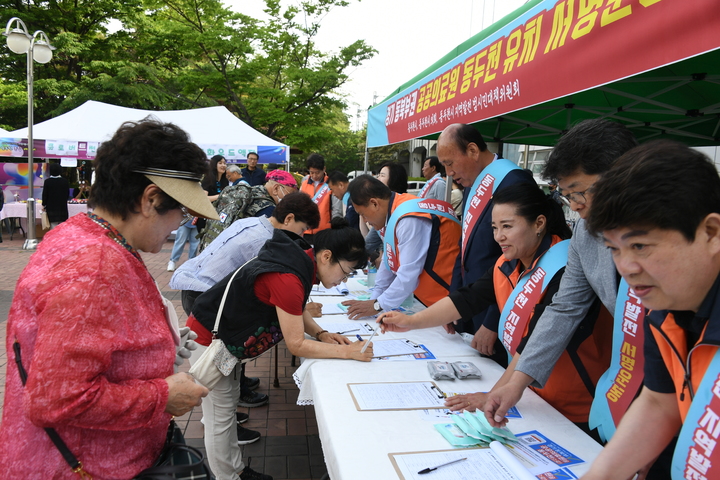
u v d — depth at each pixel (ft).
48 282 2.87
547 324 4.64
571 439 4.21
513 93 6.72
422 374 5.58
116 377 3.20
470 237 7.39
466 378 5.44
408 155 73.36
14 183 35.19
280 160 31.63
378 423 4.35
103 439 3.20
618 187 2.27
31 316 2.98
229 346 5.87
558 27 5.74
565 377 5.08
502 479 3.51
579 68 5.30
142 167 3.26
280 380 10.89
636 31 4.43
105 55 50.47
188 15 49.80
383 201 8.72
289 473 7.43
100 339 2.91
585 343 4.99
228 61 50.11
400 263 8.04
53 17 48.42
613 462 3.12
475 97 7.93
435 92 9.82
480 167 7.71
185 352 4.04
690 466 2.60
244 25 47.83
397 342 6.80
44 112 52.01
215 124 31.35
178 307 15.97
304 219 7.36
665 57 4.11
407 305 8.66
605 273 4.30
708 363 2.52
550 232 5.38
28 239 28.09
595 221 2.40
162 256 26.43
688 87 9.04
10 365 3.06
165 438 3.76
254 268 5.74
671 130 11.46
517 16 6.81
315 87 48.37
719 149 12.72
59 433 3.02
